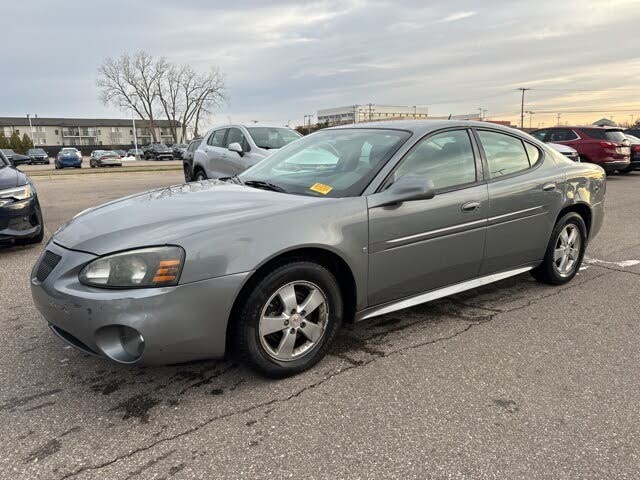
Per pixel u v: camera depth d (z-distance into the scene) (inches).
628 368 117.6
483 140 148.4
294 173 140.9
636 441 90.3
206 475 82.0
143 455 87.1
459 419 97.2
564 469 83.2
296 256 110.1
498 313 151.7
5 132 3909.9
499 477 81.4
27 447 89.4
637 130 817.5
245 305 103.8
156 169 1105.4
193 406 102.3
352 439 91.2
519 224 152.0
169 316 95.3
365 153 134.0
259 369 108.2
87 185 652.1
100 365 119.9
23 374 115.7
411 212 124.6
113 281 95.6
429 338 134.0
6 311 157.0
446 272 136.4
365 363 120.2
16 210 228.8
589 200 176.1
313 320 116.5
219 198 121.6
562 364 119.5
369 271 119.8
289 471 82.9
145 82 2960.1
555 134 575.8
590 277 187.8
